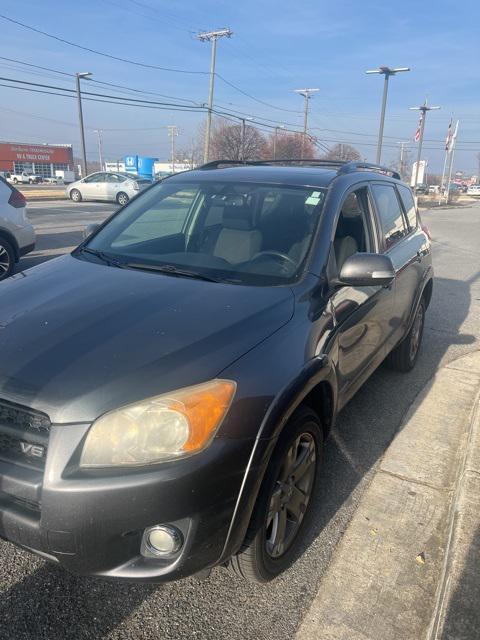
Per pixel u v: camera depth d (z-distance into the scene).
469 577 2.34
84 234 3.80
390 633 2.25
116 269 3.01
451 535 2.67
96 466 1.88
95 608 2.30
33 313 2.41
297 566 2.58
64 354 2.09
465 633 2.09
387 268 2.79
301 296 2.68
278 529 2.43
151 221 3.56
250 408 2.06
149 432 1.90
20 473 1.93
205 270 2.95
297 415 2.38
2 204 7.71
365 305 3.28
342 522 2.91
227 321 2.34
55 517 1.86
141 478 1.86
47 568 2.49
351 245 3.36
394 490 3.21
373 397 4.50
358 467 3.45
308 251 2.96
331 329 2.73
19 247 7.99
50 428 1.91
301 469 2.55
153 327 2.26
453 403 4.43
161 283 2.76
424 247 4.95
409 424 4.05
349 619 2.30
